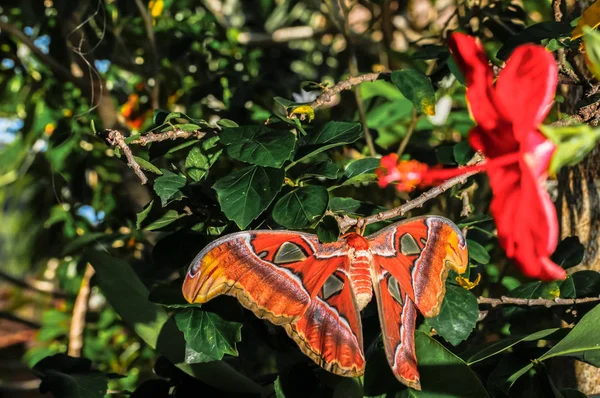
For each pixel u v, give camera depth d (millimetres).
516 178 778
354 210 1002
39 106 1656
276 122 1045
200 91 1476
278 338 1034
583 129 701
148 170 992
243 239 894
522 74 772
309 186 952
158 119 1030
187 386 1064
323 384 989
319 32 1980
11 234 1852
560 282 1053
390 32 1680
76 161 1612
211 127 1009
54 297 2117
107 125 1559
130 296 1050
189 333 959
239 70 1645
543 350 1013
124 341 1795
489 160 797
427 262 921
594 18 904
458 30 1263
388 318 895
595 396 1063
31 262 1887
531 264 764
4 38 1659
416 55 1138
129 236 1402
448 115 1442
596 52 747
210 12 1768
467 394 931
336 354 880
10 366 2453
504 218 778
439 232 931
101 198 1649
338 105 1484
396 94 1532
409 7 1775
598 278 1067
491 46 1329
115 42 1606
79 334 1755
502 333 1200
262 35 2090
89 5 1526
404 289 911
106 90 1545
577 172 1163
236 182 934
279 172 933
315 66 2047
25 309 2584
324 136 1001
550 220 753
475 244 1043
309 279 896
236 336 960
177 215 1005
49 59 1571
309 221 926
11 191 1815
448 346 1060
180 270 1069
